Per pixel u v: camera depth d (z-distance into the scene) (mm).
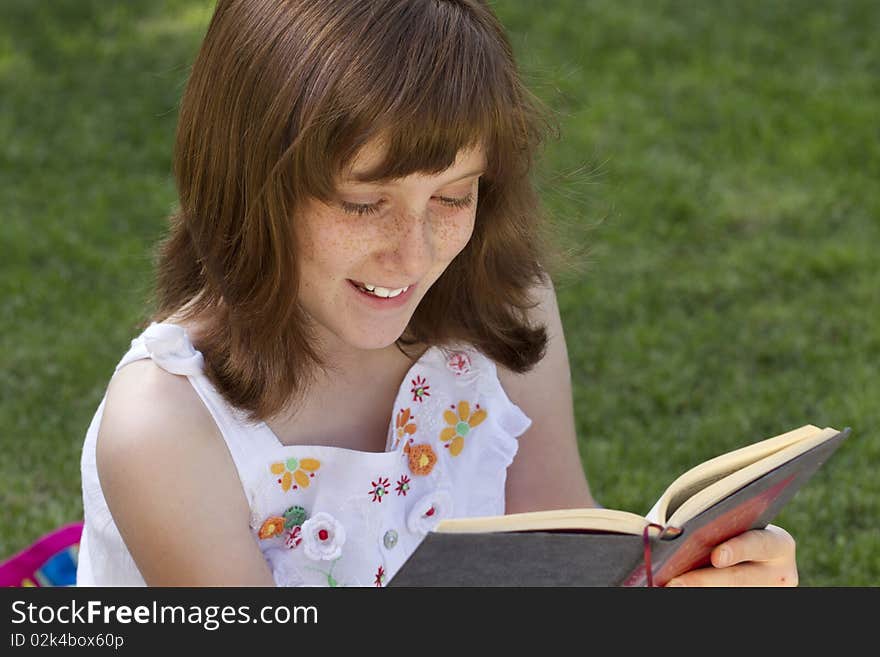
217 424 3594
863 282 9984
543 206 4168
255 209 3340
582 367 8953
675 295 9906
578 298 9742
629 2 15297
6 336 9266
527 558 3148
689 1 15297
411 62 3176
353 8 3201
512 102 3410
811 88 13312
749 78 13531
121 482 3525
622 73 13641
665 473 7723
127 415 3529
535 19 14703
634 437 8141
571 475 4504
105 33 14383
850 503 7305
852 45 14281
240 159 3367
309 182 3215
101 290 9938
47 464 7840
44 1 14953
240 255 3455
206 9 5797
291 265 3391
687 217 11000
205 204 3508
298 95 3193
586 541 3137
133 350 3654
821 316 9602
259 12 3281
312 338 3705
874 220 10969
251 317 3498
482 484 4191
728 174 11711
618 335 9312
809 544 6910
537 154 3906
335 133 3154
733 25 14742
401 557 3959
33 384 8672
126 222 10977
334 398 3906
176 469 3518
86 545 4086
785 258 10328
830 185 11492
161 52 13961
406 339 4004
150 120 12688
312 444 3844
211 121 3410
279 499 3723
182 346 3598
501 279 3990
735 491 3266
